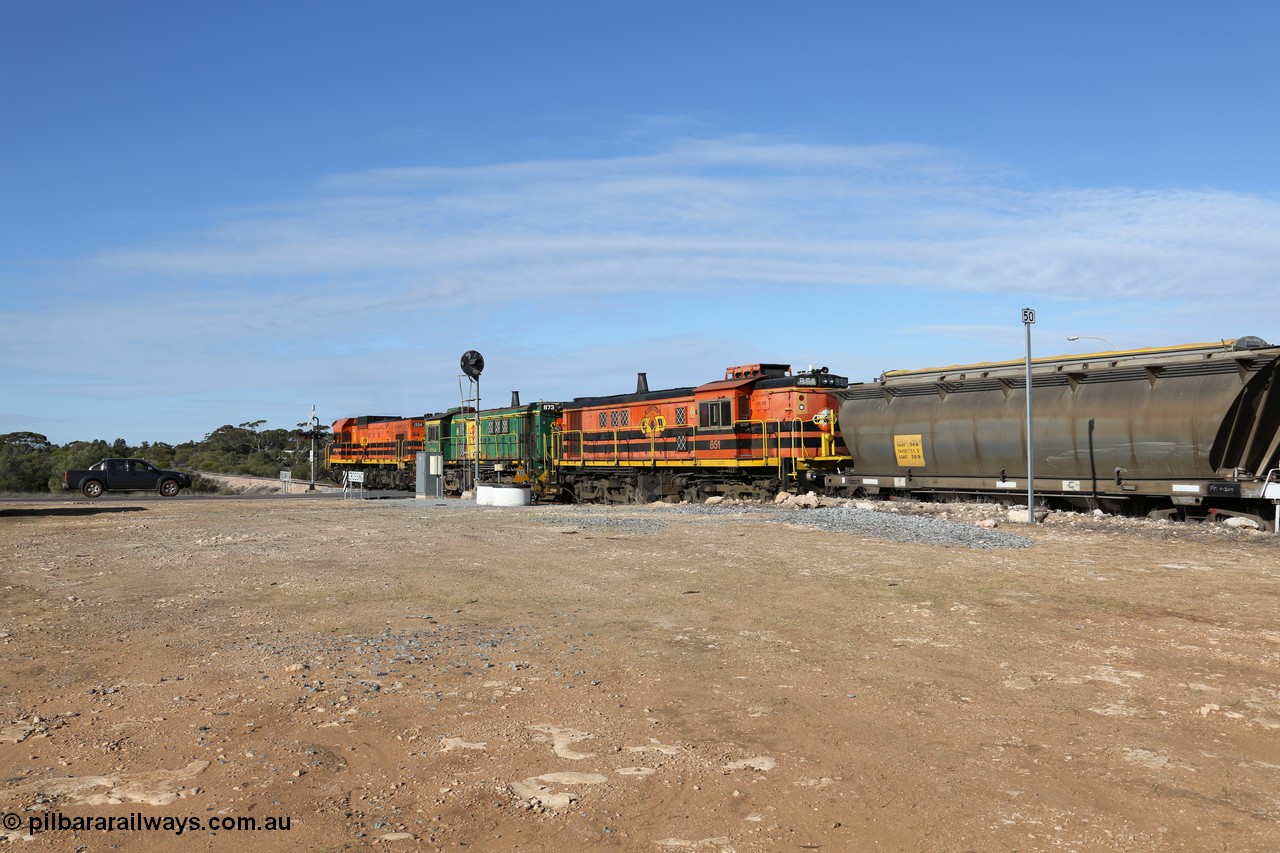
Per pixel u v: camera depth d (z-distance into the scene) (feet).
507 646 29.32
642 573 43.68
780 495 85.25
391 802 17.52
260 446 356.79
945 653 27.99
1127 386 64.95
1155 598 35.83
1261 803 17.03
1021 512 65.92
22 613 36.68
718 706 23.06
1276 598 35.65
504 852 15.58
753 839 15.94
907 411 79.25
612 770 18.93
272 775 18.80
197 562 50.24
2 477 179.93
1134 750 19.67
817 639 29.99
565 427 121.19
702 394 96.22
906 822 16.51
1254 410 59.57
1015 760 19.30
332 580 42.60
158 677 26.27
